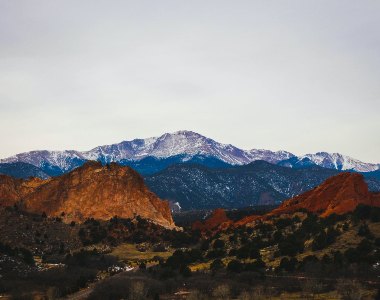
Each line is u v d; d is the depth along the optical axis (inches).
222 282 7460.6
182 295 7017.7
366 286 6830.7
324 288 6904.5
